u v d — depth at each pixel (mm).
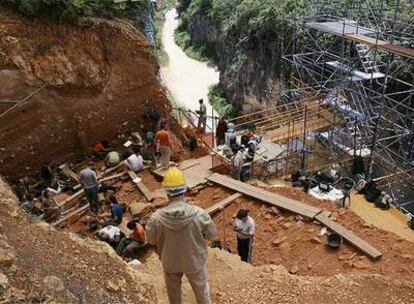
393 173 17562
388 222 14688
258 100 31469
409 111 19953
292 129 18922
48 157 16078
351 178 17609
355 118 18859
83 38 16281
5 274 4707
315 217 12617
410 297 7602
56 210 13445
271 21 28094
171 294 5520
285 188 14789
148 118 17812
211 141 19031
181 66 45688
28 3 15359
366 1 22797
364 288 7656
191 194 14758
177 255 5102
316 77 24406
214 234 5172
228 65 36969
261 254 11812
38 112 15641
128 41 17125
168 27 57031
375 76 19109
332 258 11289
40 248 5910
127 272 6355
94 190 13453
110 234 11828
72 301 4887
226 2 40406
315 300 7250
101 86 16734
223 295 7082
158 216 5008
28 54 15297
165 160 15531
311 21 23125
